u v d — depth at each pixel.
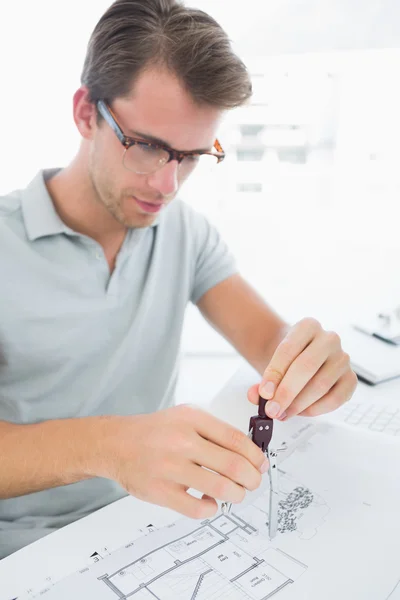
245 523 0.50
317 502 0.52
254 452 0.47
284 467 0.58
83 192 0.71
